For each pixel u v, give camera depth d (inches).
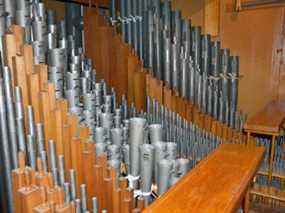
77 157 63.2
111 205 65.1
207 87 107.9
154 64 107.8
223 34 130.0
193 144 109.7
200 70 107.0
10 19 64.0
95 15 107.7
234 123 111.0
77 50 93.4
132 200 65.8
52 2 98.7
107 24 108.2
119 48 108.0
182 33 104.0
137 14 105.5
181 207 38.5
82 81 78.3
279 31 120.2
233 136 109.7
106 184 64.1
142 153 73.6
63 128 61.9
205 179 45.6
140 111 107.9
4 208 60.9
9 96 57.0
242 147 58.8
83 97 77.1
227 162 51.7
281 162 108.7
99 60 110.1
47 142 60.8
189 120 108.4
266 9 120.5
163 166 71.5
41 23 70.0
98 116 80.1
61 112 61.4
